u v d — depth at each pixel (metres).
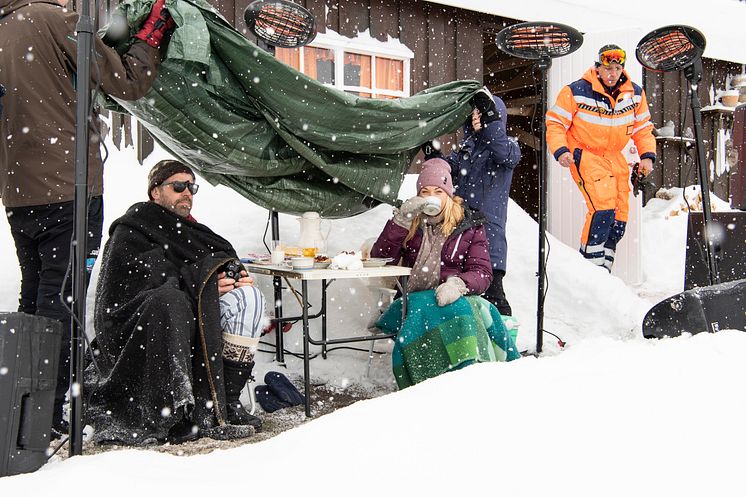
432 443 1.78
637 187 6.21
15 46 2.84
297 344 4.31
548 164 7.45
